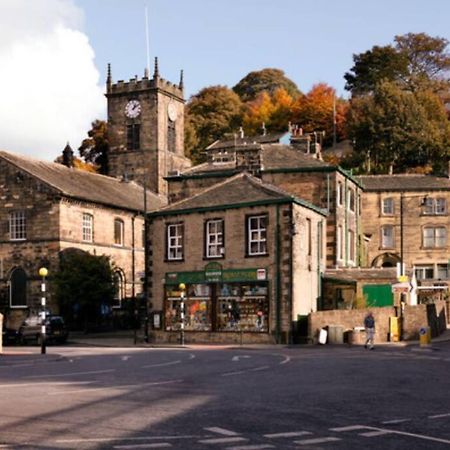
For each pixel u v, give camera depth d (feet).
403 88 341.00
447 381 64.13
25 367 81.92
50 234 173.99
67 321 172.04
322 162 163.32
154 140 269.64
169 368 78.59
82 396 53.26
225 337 134.41
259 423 41.55
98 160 342.23
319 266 143.43
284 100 366.22
